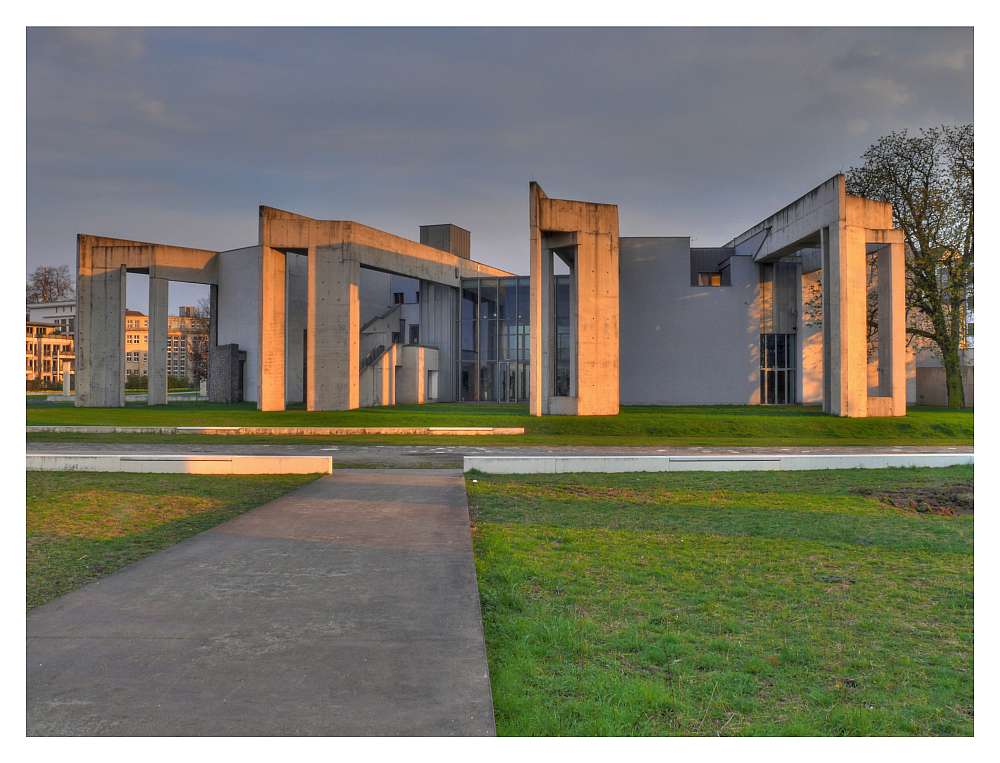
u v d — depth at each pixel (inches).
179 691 164.9
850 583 281.1
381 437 1018.1
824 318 1262.3
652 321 1619.1
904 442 976.3
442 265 1726.1
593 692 176.6
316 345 1369.3
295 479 572.4
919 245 1453.0
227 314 1744.6
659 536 363.9
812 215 1301.7
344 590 251.4
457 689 166.4
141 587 255.1
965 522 408.8
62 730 146.4
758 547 340.5
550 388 1277.1
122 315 1622.8
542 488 533.3
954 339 1448.1
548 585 271.7
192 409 1450.5
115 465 630.5
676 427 1092.5
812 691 181.3
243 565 288.7
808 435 1066.7
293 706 157.2
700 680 187.2
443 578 268.4
